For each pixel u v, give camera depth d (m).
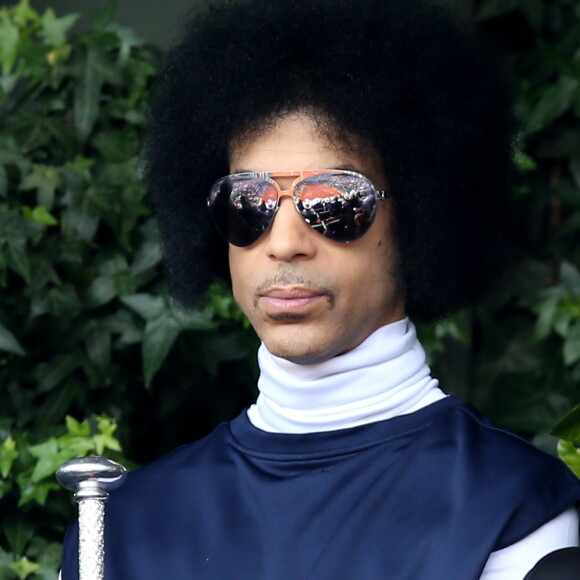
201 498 8.77
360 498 8.29
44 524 12.48
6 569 12.31
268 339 8.36
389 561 7.94
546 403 15.19
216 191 8.46
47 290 13.00
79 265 13.11
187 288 9.86
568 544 8.10
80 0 15.13
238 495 8.66
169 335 12.95
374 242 8.41
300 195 8.21
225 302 13.01
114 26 13.88
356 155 8.40
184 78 9.41
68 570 9.07
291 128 8.38
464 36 9.42
